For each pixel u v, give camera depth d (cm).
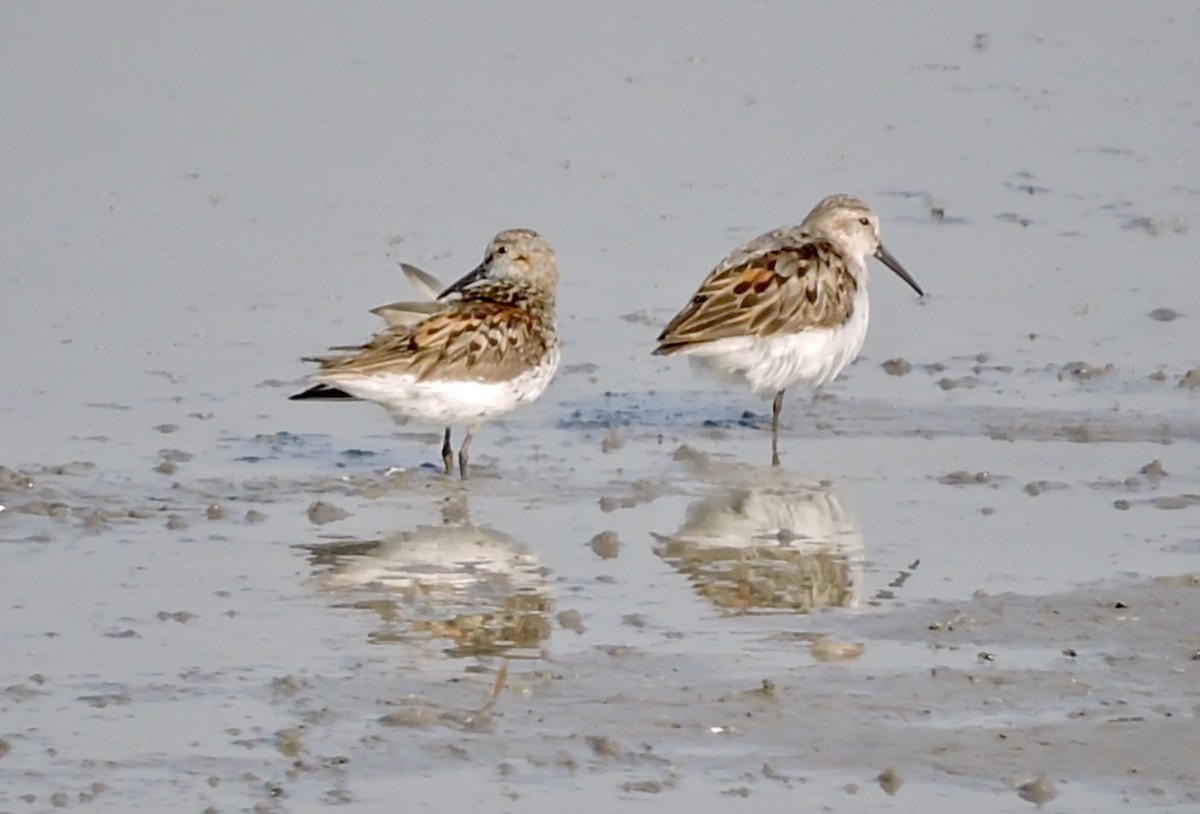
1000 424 1639
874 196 2272
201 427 1608
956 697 1074
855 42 2870
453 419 1488
